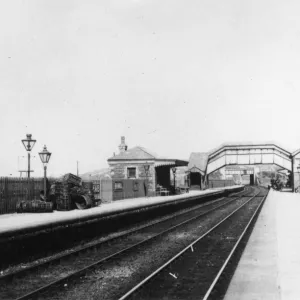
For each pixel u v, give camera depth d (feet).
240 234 57.41
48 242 42.29
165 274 32.30
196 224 72.33
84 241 50.62
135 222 73.26
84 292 27.12
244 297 23.40
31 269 33.53
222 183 327.67
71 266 36.27
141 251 44.09
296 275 27.84
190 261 37.96
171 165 159.12
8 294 26.94
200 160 225.56
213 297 25.82
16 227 37.01
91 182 103.86
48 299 25.44
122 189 129.70
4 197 79.20
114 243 50.78
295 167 209.36
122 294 26.61
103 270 34.17
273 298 23.08
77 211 83.15
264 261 34.22
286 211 89.30
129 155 153.89
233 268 34.45
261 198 165.17
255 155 212.84
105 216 58.75
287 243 42.63
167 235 57.41
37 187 89.51
